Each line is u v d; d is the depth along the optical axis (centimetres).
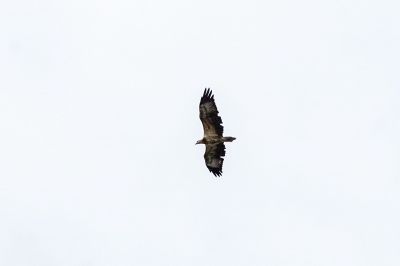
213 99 12800
